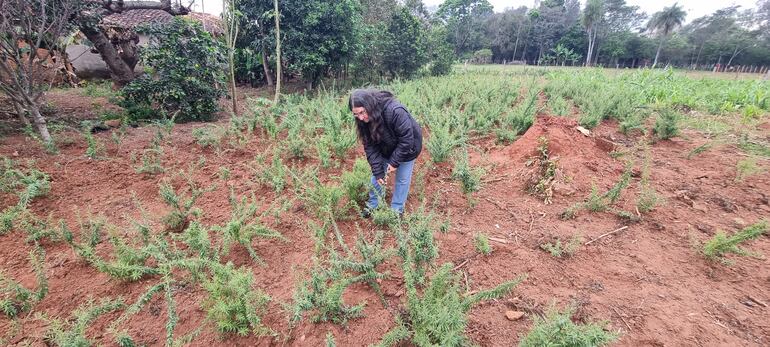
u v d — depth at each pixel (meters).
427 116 5.68
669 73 11.23
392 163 2.87
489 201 3.57
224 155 4.93
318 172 4.26
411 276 2.23
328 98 7.58
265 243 2.96
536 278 2.51
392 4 17.70
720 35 45.78
